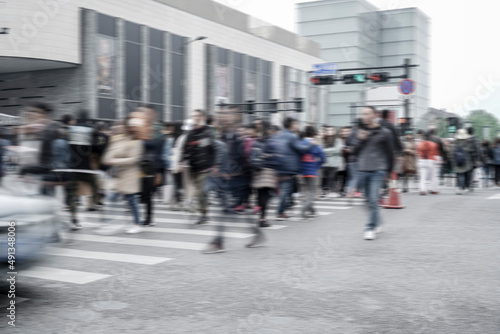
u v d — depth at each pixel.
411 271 5.56
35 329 3.77
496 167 20.00
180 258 6.29
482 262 6.01
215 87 36.22
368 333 3.69
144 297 4.61
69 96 26.42
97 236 7.95
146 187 8.99
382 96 28.67
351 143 12.16
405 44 52.91
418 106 53.75
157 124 11.61
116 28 27.83
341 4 55.19
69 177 8.44
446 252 6.62
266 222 9.01
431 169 15.80
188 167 9.08
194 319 4.00
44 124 7.43
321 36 56.56
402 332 3.71
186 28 33.47
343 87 54.62
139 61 29.45
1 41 23.05
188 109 33.72
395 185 11.84
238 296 4.64
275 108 25.83
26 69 26.72
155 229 8.68
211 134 8.36
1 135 8.41
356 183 7.79
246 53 39.72
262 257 6.34
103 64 26.89
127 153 7.98
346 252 6.65
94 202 10.89
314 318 4.02
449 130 26.14
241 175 7.38
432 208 11.87
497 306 4.31
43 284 5.04
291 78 45.94
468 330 3.73
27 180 7.27
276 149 9.35
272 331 3.73
